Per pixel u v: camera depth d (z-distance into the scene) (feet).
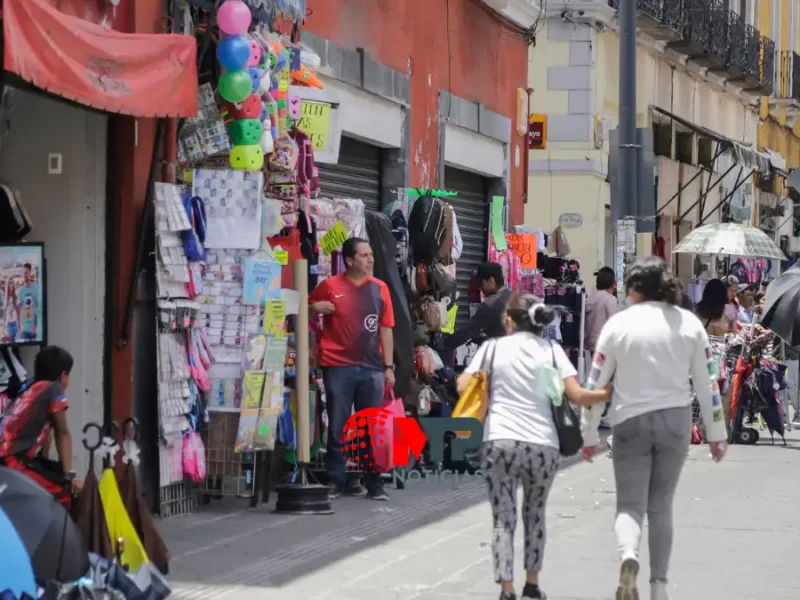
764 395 78.07
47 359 36.06
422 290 63.26
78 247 46.55
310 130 56.65
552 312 35.04
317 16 62.08
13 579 26.78
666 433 34.17
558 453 34.40
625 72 74.79
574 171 115.96
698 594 37.47
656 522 34.73
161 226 46.39
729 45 148.77
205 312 48.93
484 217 87.51
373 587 37.50
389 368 54.08
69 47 37.35
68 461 35.70
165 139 47.96
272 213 50.49
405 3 72.38
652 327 34.50
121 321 46.47
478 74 83.82
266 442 49.49
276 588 37.06
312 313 53.01
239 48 47.42
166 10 47.67
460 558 41.88
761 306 83.82
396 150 71.92
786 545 45.24
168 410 46.73
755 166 136.26
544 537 35.04
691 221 148.15
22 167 47.06
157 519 46.88
